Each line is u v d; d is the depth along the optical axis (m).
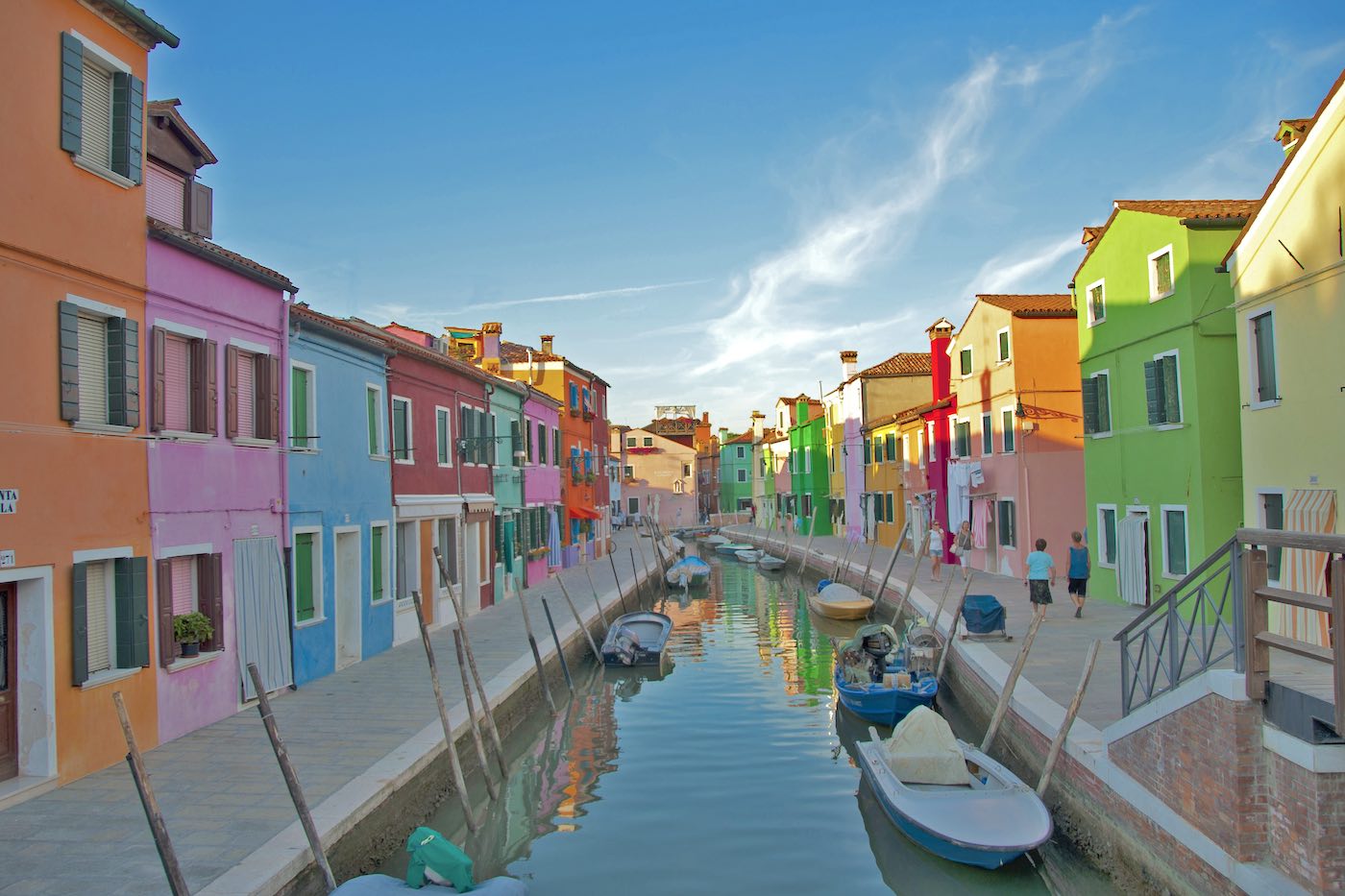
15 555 8.27
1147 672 8.14
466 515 21.44
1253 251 13.82
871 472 41.66
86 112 9.43
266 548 12.53
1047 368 24.19
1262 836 6.45
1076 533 17.80
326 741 10.36
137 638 9.76
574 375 37.34
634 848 9.70
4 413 8.19
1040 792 9.18
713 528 70.56
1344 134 11.74
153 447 10.17
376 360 16.62
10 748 8.44
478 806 10.69
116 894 6.41
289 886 6.90
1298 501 12.63
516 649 16.73
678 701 16.42
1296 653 6.01
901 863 9.11
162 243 10.45
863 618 25.72
